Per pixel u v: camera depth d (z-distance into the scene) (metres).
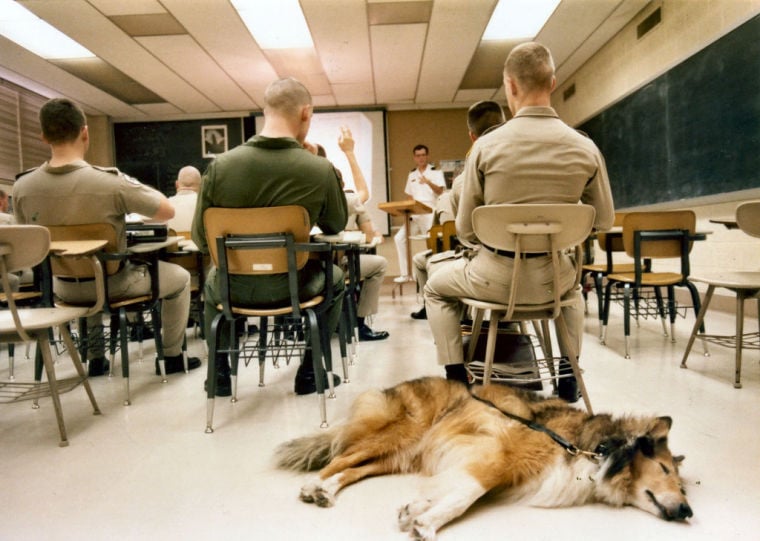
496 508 1.30
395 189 8.19
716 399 2.10
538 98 1.86
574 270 1.91
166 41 5.25
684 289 4.76
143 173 8.17
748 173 3.78
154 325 2.59
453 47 5.68
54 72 6.06
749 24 3.71
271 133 2.12
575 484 1.29
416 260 4.40
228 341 2.83
